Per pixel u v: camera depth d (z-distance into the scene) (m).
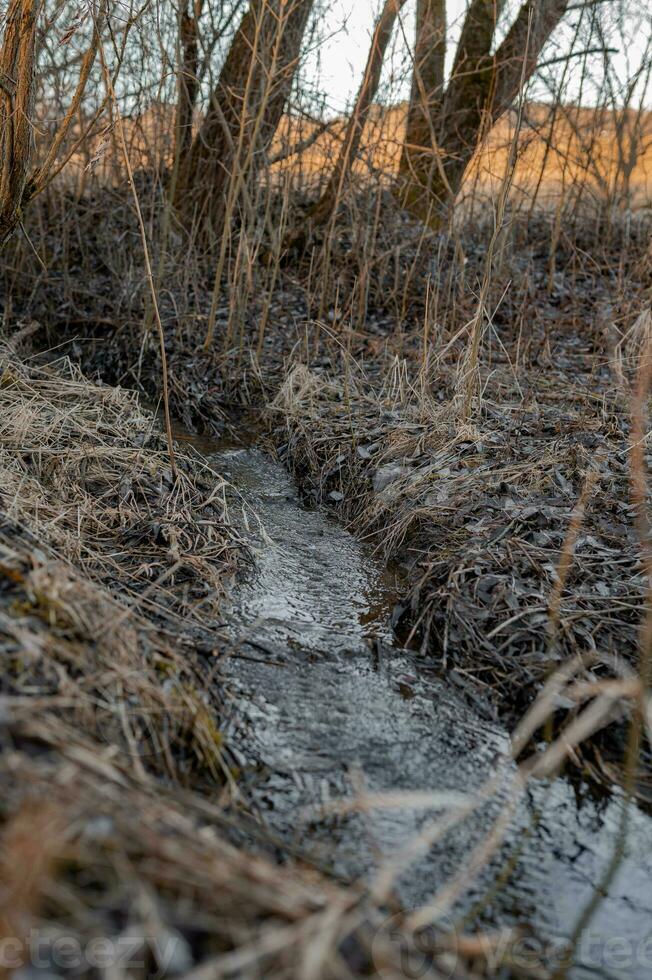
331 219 7.55
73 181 8.50
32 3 4.25
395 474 4.89
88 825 1.80
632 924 2.29
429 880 2.35
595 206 9.26
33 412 4.77
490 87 9.03
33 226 7.91
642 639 3.27
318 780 2.71
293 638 3.54
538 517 4.12
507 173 5.33
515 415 5.51
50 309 7.33
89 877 1.73
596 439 4.98
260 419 6.21
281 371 6.73
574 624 3.41
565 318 7.70
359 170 8.66
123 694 2.55
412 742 2.98
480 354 6.86
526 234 9.12
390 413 5.71
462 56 9.25
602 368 6.66
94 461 4.52
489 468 4.73
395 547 4.42
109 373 6.77
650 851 2.57
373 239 7.76
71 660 2.48
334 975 1.71
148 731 2.53
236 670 3.20
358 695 3.21
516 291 8.16
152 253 7.55
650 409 5.37
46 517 3.74
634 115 9.39
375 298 8.05
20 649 2.38
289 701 3.10
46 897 1.67
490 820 2.64
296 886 1.87
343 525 4.84
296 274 8.54
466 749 2.97
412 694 3.26
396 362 6.11
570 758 2.91
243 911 1.76
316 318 7.73
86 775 1.97
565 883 2.42
